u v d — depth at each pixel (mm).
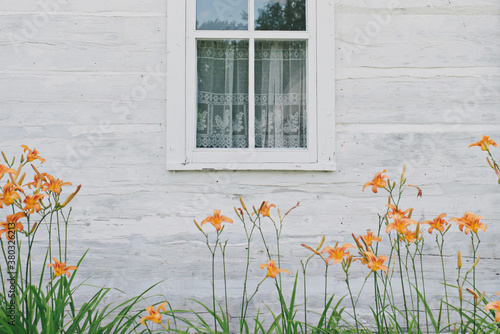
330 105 2514
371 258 1744
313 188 2514
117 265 2461
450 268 2496
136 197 2480
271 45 2609
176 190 2488
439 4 2568
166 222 2480
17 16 2482
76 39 2498
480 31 2570
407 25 2562
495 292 2480
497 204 2523
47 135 2473
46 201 2447
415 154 2537
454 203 2523
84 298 2436
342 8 2557
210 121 2568
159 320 1715
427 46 2561
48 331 1712
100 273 2453
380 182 1928
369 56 2555
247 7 2596
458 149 2543
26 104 2473
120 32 2514
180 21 2510
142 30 2518
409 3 2564
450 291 2484
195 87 2539
